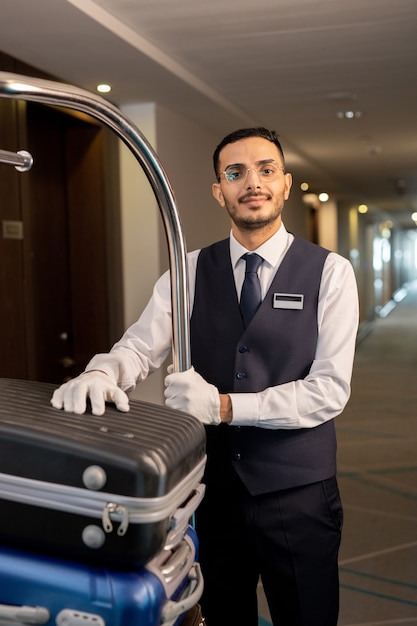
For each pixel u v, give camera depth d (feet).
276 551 5.14
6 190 12.67
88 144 15.84
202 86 15.47
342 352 5.00
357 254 50.29
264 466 5.06
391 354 35.65
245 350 5.16
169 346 5.35
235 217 5.10
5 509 2.82
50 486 2.74
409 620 8.43
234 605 5.51
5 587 2.79
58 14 10.28
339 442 17.37
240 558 5.41
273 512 5.09
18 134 12.94
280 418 4.66
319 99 17.48
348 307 5.12
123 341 5.24
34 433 2.78
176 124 17.94
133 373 4.70
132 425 3.06
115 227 16.49
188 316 4.09
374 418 20.26
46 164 15.15
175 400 4.20
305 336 5.11
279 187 5.05
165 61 13.33
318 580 5.17
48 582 2.75
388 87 16.24
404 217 69.82
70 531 2.76
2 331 12.53
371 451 16.40
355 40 12.55
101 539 2.73
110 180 16.24
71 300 16.12
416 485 13.69
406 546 10.66
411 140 23.94
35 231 14.69
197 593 3.08
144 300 16.78
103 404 3.21
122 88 15.06
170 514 2.86
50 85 2.96
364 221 54.65
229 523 5.30
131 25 11.69
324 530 5.18
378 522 11.68
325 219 42.50
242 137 4.97
